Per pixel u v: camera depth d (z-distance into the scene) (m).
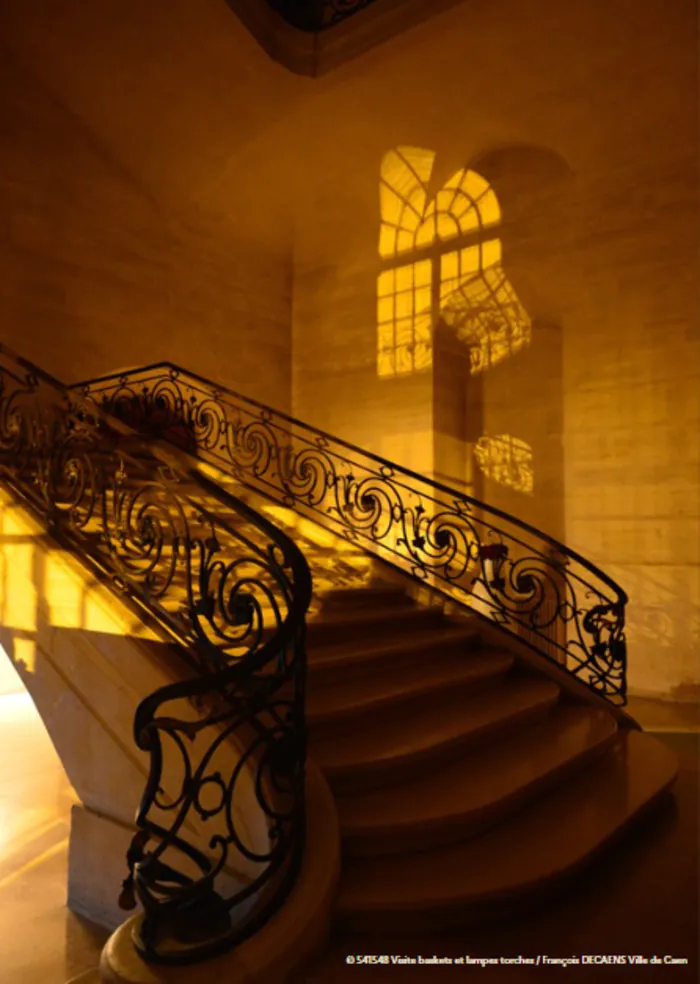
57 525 4.22
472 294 9.77
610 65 7.84
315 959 2.61
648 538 8.37
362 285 10.73
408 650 4.63
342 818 3.08
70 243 8.91
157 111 9.04
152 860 2.54
